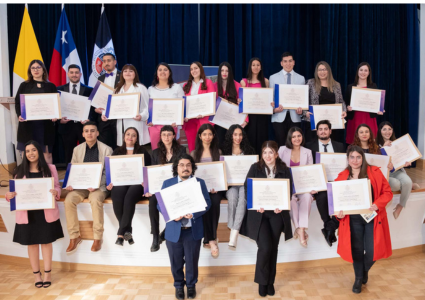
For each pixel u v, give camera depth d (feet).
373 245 9.73
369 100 14.10
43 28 19.75
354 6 20.15
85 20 19.93
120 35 20.22
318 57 20.66
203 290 10.62
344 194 9.82
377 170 10.02
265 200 9.78
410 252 13.25
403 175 12.48
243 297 10.18
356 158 9.86
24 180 10.20
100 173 11.35
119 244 10.71
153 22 20.06
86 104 13.53
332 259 12.40
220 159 11.41
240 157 11.39
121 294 10.44
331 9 19.93
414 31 20.13
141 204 11.52
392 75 20.77
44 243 10.43
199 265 11.79
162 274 11.80
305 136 15.58
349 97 14.73
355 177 10.15
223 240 11.78
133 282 11.27
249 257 11.85
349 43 20.48
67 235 11.96
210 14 20.31
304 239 10.87
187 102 13.23
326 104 13.87
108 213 11.66
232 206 10.96
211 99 13.04
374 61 20.70
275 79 14.51
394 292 10.36
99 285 11.03
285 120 14.29
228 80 13.74
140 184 11.22
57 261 12.13
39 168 10.55
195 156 11.66
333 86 14.19
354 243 9.94
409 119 20.29
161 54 20.30
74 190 11.48
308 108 13.69
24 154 10.45
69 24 19.74
